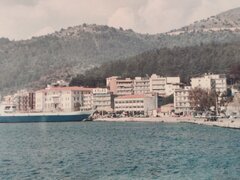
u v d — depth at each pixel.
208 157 112.31
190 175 87.75
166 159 110.56
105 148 140.50
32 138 190.38
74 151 132.88
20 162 109.19
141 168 97.00
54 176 88.75
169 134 193.88
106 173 91.50
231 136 174.25
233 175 87.12
